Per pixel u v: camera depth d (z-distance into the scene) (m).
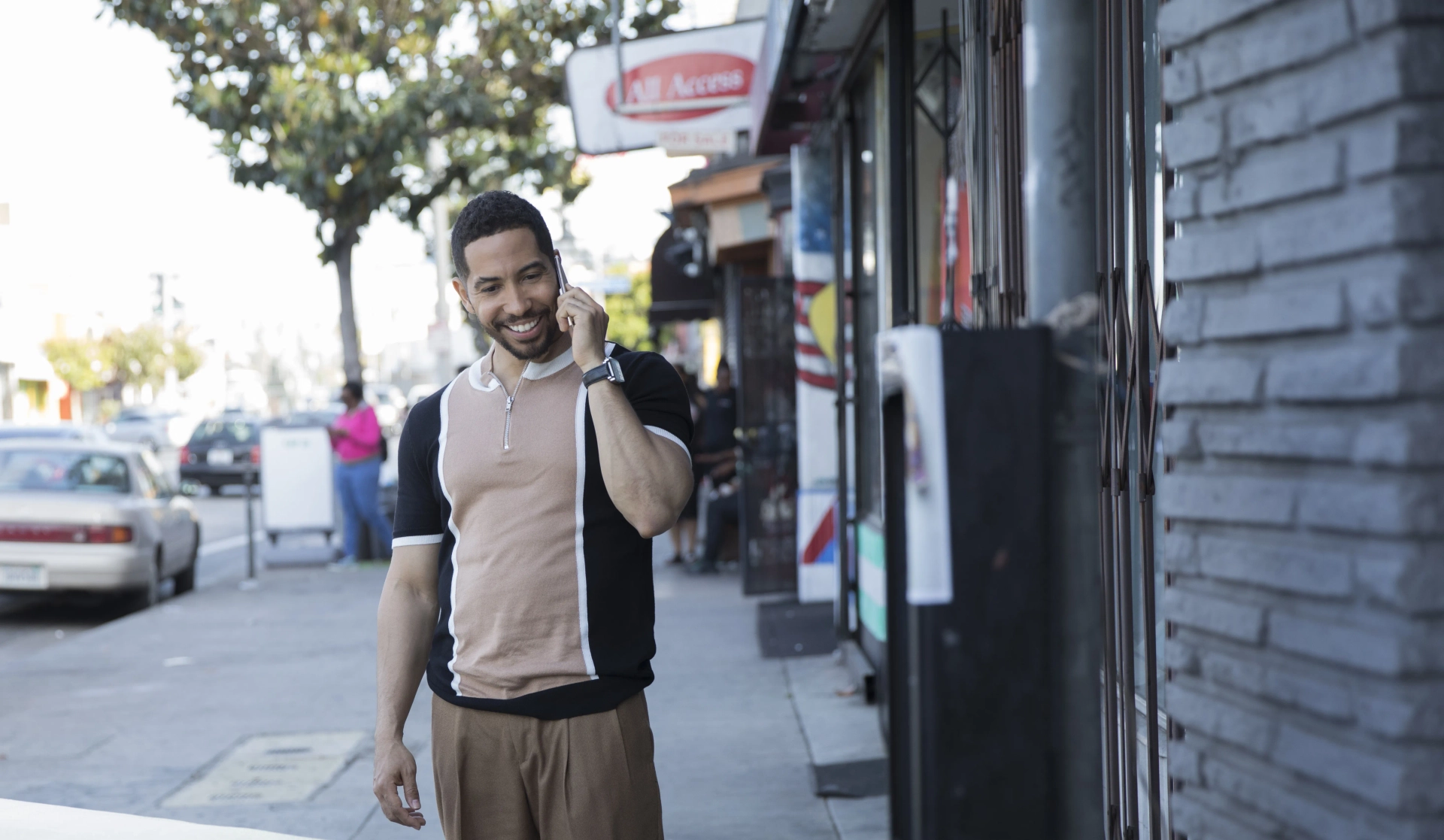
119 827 4.15
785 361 10.51
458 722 2.66
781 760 5.83
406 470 2.79
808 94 7.93
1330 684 1.65
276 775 5.89
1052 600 1.62
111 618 12.12
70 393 64.69
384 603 2.79
